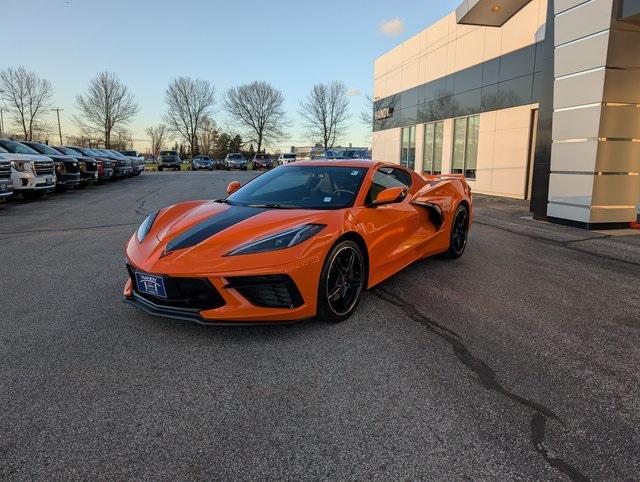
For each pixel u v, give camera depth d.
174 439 1.97
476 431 2.03
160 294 2.91
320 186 3.87
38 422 2.08
